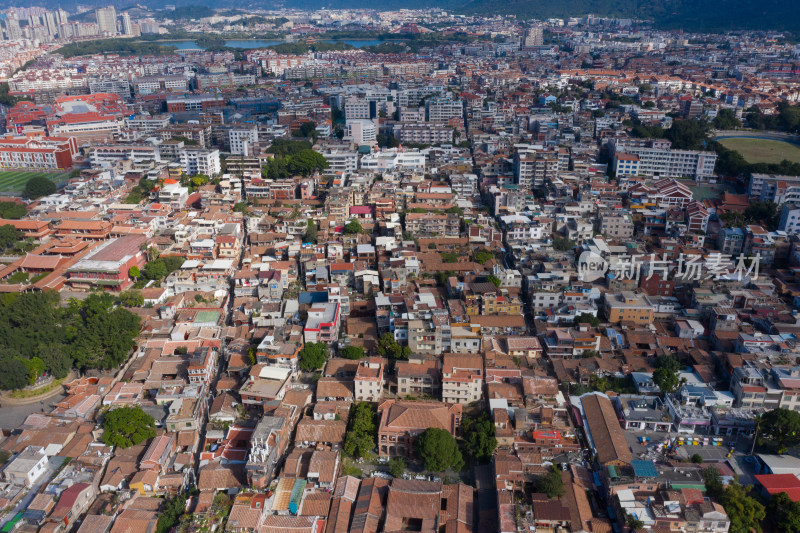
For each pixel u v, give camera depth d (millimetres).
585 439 167500
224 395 181000
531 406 177000
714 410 174000
